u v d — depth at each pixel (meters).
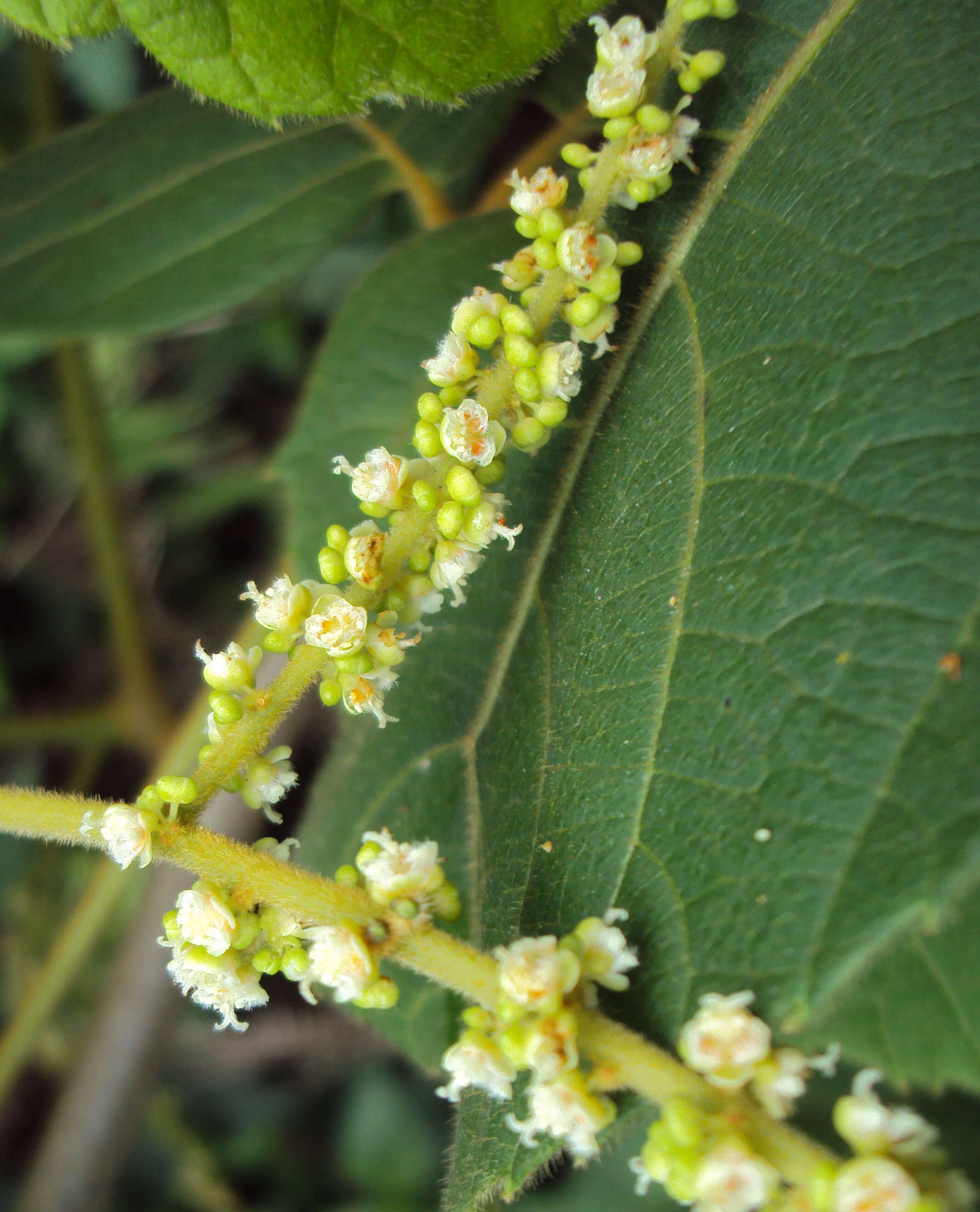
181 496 0.38
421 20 0.15
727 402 0.15
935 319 0.14
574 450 0.17
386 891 0.15
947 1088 0.18
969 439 0.14
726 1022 0.14
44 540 0.40
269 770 0.15
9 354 0.32
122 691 0.32
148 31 0.15
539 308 0.16
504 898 0.16
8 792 0.15
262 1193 0.38
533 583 0.17
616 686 0.15
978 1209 0.14
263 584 0.38
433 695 0.18
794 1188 0.14
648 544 0.15
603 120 0.19
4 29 0.26
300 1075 0.38
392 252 0.20
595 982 0.14
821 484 0.14
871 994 0.15
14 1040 0.27
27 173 0.20
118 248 0.21
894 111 0.15
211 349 0.37
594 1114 0.14
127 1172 0.38
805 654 0.14
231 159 0.20
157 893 0.27
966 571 0.14
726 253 0.16
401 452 0.19
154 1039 0.28
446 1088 0.15
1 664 0.34
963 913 0.15
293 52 0.15
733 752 0.14
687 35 0.16
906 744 0.14
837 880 0.14
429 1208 0.35
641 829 0.15
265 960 0.15
